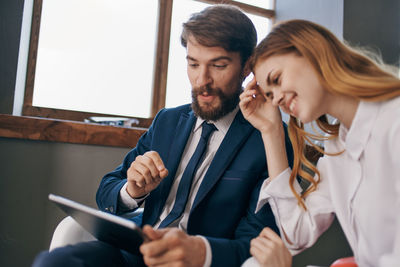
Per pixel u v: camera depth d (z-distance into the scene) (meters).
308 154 1.69
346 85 0.74
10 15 1.61
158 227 1.01
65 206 0.79
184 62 2.10
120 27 1.98
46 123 1.53
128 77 1.98
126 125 1.79
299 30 0.79
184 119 1.17
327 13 2.13
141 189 1.02
